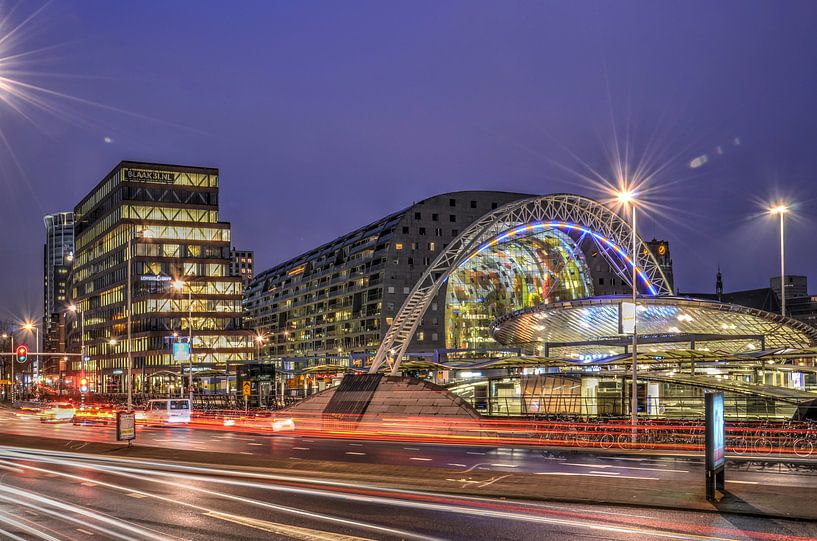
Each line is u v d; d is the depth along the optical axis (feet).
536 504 70.49
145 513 67.56
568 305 255.91
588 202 396.98
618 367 258.78
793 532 56.80
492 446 139.13
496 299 530.27
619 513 65.26
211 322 542.16
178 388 481.87
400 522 62.18
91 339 628.69
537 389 206.80
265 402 279.08
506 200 542.57
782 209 217.36
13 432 189.06
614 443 137.28
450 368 241.55
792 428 141.18
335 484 84.64
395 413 176.45
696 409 192.75
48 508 70.85
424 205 527.81
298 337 650.43
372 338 517.55
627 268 423.64
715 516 63.36
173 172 563.89
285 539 56.34
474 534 57.31
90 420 229.45
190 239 556.10
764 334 239.50
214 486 84.12
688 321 244.63
